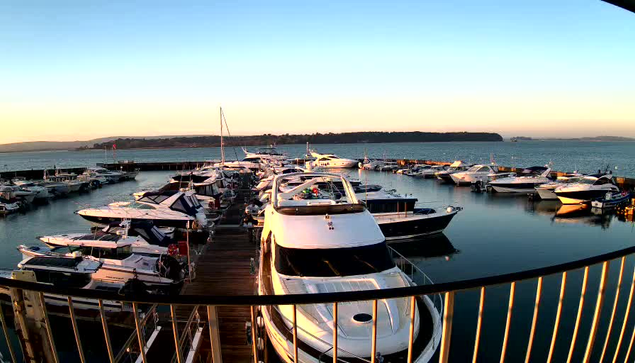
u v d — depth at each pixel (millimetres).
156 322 9336
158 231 16531
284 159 60344
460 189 40344
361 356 6203
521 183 36625
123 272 12320
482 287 2229
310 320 6840
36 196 34938
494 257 18375
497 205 31453
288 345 6699
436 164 66188
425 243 20734
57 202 35375
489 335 10945
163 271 12734
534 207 30453
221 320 10039
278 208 9961
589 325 11164
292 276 7848
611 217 26594
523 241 20938
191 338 8078
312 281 7664
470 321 11672
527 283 14141
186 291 12336
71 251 13953
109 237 14719
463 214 28016
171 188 29906
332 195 20156
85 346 10594
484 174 42031
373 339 2193
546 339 10688
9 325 11062
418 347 6551
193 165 74000
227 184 34125
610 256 2553
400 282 7781
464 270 16750
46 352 2762
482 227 24094
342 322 6727
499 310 12211
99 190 43344
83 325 10945
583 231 22922
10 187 34250
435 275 16203
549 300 12766
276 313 7469
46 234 23703
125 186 47062
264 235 11117
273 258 8609
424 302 7730
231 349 8766
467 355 10180
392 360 6273
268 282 8898
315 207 9875
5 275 11930
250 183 40031
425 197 35562
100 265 12375
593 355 9766
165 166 73312
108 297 2168
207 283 12914
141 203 21859
